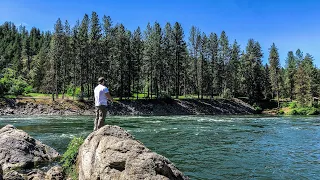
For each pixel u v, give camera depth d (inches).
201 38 3518.7
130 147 325.7
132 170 305.7
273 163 589.6
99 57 2817.4
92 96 2807.6
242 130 1192.2
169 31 3356.3
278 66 3939.5
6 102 2261.3
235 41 4003.4
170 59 3240.7
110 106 2532.0
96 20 2847.0
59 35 2704.2
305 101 3405.5
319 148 768.3
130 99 2792.8
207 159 620.4
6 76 3457.2
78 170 392.2
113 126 375.9
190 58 3619.6
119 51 2815.0
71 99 2554.1
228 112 3144.7
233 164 577.3
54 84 2787.9
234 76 3919.8
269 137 982.4
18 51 5620.1
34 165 533.3
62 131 1064.8
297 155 673.6
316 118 2207.2
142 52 3115.2
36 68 3796.8
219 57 3646.7
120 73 2856.8
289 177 491.8
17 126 1243.8
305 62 4264.3
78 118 1797.5
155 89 3260.3
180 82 3821.4
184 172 515.5
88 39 2812.5
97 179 324.8
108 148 332.8
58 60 2726.4
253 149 745.6
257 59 3951.8
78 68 2844.5
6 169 496.1
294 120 1916.8
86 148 370.6
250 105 3565.5
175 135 992.9
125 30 2974.9
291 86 4163.4
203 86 3479.3
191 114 2832.2
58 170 417.4
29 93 3203.7
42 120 1599.4
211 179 472.7
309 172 524.4
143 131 1103.0
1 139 554.9
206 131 1130.7
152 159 314.7
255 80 3880.4
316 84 3572.8
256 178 482.9
